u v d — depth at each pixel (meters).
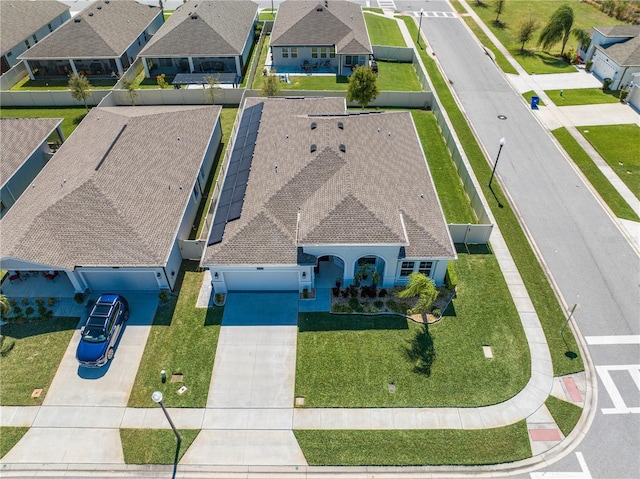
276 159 29.38
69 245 24.61
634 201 32.62
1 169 31.70
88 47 47.53
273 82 42.19
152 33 57.78
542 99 45.12
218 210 27.64
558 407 20.98
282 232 24.80
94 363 22.08
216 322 24.58
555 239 29.67
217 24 50.03
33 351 23.19
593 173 35.25
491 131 40.22
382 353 23.05
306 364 22.64
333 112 35.34
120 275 25.33
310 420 20.53
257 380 22.02
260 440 19.89
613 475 18.80
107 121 33.41
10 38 50.44
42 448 19.73
